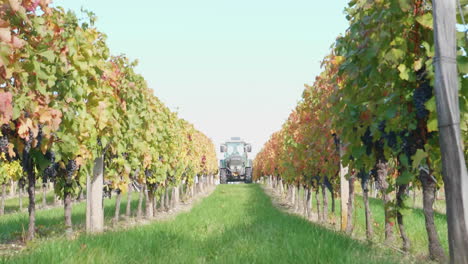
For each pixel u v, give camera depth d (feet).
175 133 62.28
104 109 30.45
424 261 19.61
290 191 81.15
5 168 47.26
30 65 20.84
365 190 31.17
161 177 53.26
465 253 12.76
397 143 19.34
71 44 25.30
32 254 19.13
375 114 19.88
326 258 18.47
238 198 83.41
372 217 46.16
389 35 17.80
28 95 21.18
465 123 17.24
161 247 23.85
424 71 17.89
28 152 26.00
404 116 18.67
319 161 40.04
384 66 18.84
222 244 26.13
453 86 13.09
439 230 34.47
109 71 32.96
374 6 18.95
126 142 40.83
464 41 16.08
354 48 20.47
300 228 28.81
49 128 22.36
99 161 36.01
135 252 21.91
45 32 21.29
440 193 92.38
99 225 35.40
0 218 50.06
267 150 93.71
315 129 37.45
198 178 120.78
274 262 18.95
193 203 84.28
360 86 20.51
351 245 21.29
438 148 18.61
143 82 43.50
